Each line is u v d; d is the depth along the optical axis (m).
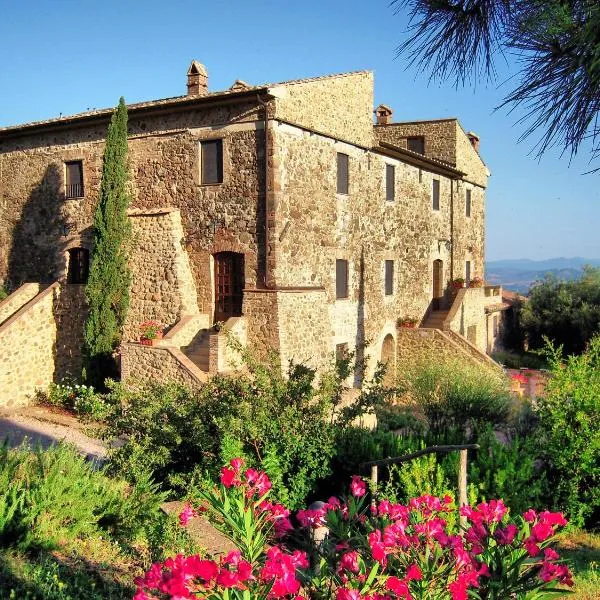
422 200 25.53
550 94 4.18
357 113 20.38
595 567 8.48
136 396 11.17
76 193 20.42
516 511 9.73
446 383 14.09
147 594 3.66
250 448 10.07
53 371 19.91
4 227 21.81
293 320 17.06
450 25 4.41
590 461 10.35
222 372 15.90
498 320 35.84
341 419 10.81
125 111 18.06
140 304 18.39
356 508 5.21
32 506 7.02
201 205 17.95
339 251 19.88
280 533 4.84
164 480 10.34
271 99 16.53
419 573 3.93
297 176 17.62
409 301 24.88
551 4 4.09
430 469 9.52
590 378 11.09
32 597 5.49
